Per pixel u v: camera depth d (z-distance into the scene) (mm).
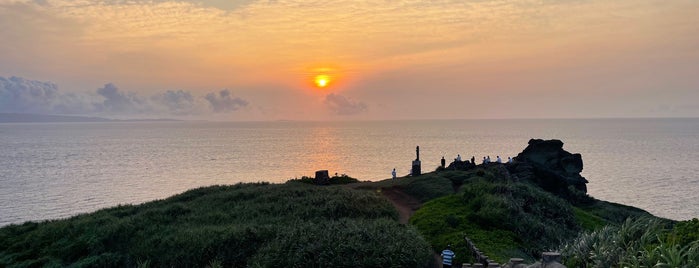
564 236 32469
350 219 32281
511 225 31016
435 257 26469
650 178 128875
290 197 40719
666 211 86812
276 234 29297
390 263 23969
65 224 35750
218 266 26344
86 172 139375
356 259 24391
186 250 29016
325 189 43969
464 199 37375
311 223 31031
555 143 60000
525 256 25734
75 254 30766
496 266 18500
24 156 195625
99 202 90438
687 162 171375
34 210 82438
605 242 18812
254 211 37188
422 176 51344
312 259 24953
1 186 110562
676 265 14766
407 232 28031
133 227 33781
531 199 38469
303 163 165125
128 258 29766
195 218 36469
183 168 150750
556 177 54875
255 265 25641
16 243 33875
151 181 120312
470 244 26344
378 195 41375
